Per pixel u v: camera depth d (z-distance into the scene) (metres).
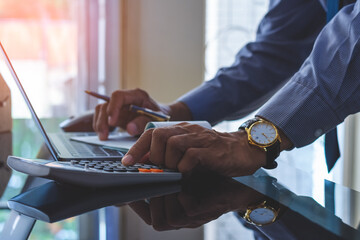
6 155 0.92
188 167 0.65
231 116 1.34
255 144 0.71
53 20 2.95
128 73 3.02
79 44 2.96
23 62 2.97
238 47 3.05
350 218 0.46
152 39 3.00
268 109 0.77
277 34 1.31
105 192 0.58
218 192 0.59
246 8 3.02
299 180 0.69
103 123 1.08
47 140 0.77
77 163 0.64
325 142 1.08
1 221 0.43
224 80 1.32
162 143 0.68
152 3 2.97
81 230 0.40
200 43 3.03
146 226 0.42
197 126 0.73
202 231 0.41
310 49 1.27
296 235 0.39
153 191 0.59
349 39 0.77
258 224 0.43
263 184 0.65
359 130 2.09
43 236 0.38
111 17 2.94
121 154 0.84
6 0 2.94
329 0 1.04
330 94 0.77
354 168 2.12
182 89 3.05
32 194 0.56
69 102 2.99
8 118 1.31
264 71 1.30
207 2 3.02
